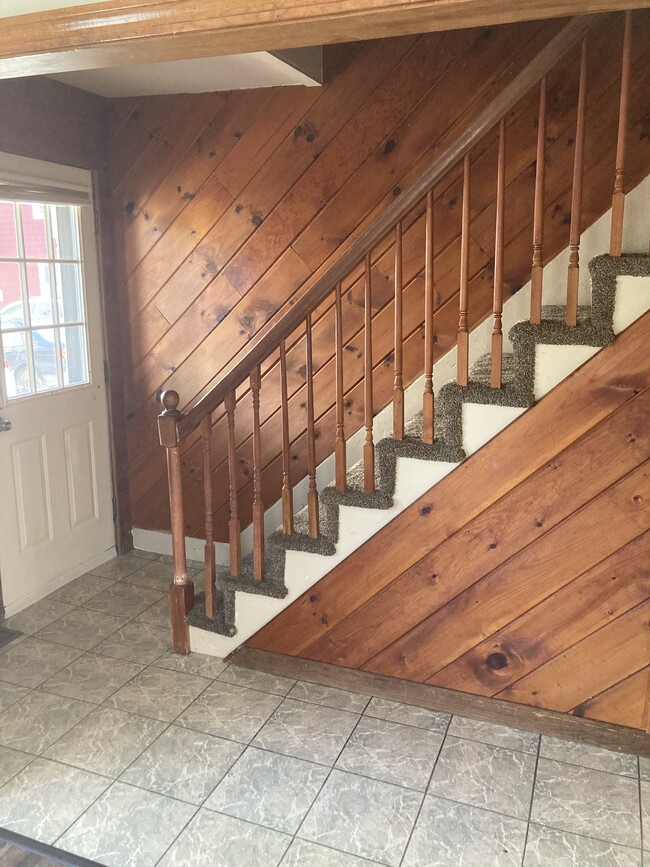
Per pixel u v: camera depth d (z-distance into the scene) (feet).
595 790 7.39
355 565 8.80
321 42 5.46
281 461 12.00
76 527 12.51
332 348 11.24
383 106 10.22
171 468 9.51
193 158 11.57
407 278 10.50
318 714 8.71
